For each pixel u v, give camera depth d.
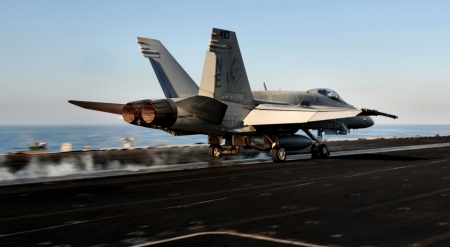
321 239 6.93
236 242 6.80
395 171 16.25
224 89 19.80
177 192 11.88
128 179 14.79
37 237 7.25
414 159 21.50
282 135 21.53
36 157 23.64
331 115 18.98
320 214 8.80
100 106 18.97
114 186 13.14
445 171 16.20
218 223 8.11
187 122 18.62
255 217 8.59
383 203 9.94
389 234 7.18
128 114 18.61
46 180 14.71
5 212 9.35
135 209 9.53
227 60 19.78
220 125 19.72
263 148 21.05
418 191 11.61
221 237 7.11
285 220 8.30
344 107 26.42
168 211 9.27
